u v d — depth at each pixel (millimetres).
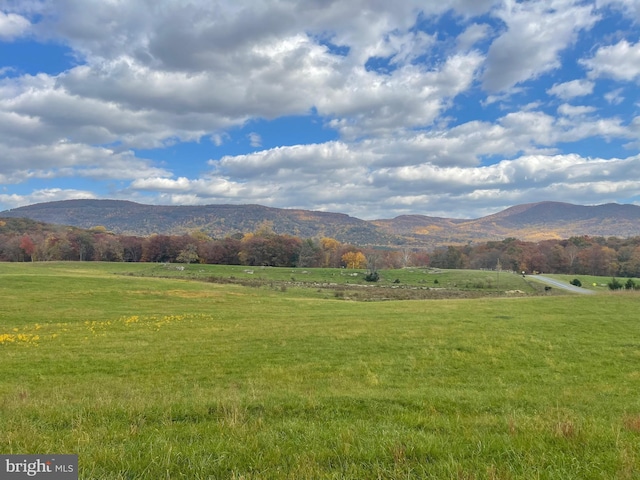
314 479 5070
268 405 9039
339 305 44750
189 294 54344
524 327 25125
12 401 10164
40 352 19594
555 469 5227
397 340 21578
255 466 5461
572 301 40062
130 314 36250
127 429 7137
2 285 50938
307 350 19672
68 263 122312
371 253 160375
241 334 24500
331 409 8984
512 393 11703
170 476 5227
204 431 7020
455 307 38562
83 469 5246
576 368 16125
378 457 5691
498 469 5211
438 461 5613
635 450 5969
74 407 8883
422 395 10570
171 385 13547
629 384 13734
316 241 182500
